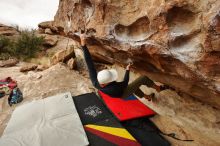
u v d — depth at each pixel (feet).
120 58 11.91
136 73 14.44
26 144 10.72
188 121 11.13
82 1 11.18
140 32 8.61
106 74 9.13
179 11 6.78
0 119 15.06
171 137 10.85
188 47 6.95
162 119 12.19
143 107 12.71
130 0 8.59
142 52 8.95
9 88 19.31
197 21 6.48
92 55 17.30
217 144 9.75
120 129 10.98
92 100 14.34
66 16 14.66
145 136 10.84
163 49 7.66
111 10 9.41
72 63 21.86
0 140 11.42
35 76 21.91
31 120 13.00
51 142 10.53
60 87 18.49
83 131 11.01
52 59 26.21
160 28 7.41
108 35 9.99
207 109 10.30
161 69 9.14
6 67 29.96
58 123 12.00
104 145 10.05
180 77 8.64
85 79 19.57
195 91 8.96
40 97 17.42
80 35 12.28
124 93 10.11
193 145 10.09
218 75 6.48
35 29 52.47
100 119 12.07
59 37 50.96
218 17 5.63
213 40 5.92
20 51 41.68
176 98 11.82
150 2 7.66
